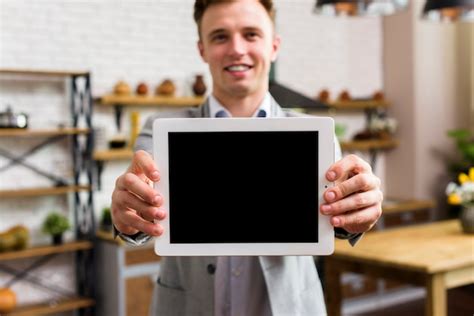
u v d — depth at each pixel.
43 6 4.34
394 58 6.10
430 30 6.01
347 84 6.01
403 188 6.04
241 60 1.32
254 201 1.14
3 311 3.98
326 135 1.14
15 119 3.96
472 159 5.88
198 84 4.81
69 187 4.26
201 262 1.42
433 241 3.34
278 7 5.55
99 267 4.39
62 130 4.14
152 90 4.82
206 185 1.14
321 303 1.46
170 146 1.14
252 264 1.40
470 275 2.98
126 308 4.17
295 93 3.52
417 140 5.92
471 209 3.55
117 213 1.17
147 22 4.80
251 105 1.43
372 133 5.89
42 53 4.34
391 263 2.84
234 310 1.40
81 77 4.46
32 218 4.35
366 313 5.16
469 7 3.72
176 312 1.48
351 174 1.20
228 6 1.31
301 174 1.14
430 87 6.02
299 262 1.44
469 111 6.31
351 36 6.02
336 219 1.12
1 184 4.20
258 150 1.15
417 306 5.38
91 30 4.55
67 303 4.24
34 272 4.36
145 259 4.26
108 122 4.63
